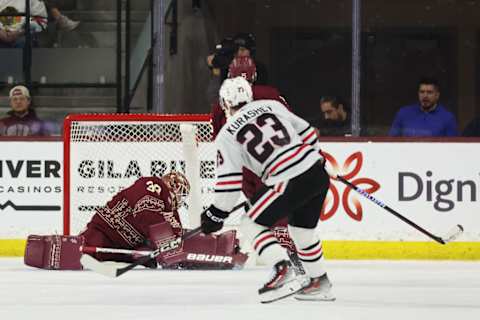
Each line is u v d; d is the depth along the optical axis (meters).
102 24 28.50
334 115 25.47
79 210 23.09
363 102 26.47
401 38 26.94
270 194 14.55
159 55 25.50
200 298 16.25
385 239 23.52
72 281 18.70
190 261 20.50
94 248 19.64
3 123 25.64
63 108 27.34
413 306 15.32
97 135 23.12
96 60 28.02
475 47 27.22
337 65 26.66
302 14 26.81
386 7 27.00
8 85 27.41
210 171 23.19
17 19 27.64
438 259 23.48
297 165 14.47
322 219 23.50
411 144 23.64
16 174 23.66
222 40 26.20
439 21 27.25
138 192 19.70
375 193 23.61
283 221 20.52
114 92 27.55
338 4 26.77
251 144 14.45
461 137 23.66
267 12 26.70
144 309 14.91
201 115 23.19
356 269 21.09
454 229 17.31
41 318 13.98
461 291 17.34
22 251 23.67
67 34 28.42
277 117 14.70
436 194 23.61
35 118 25.75
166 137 23.22
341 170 23.67
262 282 18.52
